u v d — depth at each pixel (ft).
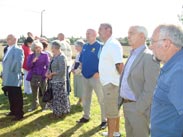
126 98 12.45
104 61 16.57
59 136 19.57
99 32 16.83
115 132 18.85
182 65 7.57
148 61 11.64
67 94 23.75
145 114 11.98
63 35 29.50
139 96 11.80
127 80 12.23
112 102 16.78
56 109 23.20
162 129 8.01
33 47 24.82
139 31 12.02
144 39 12.12
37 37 30.45
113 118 17.06
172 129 7.83
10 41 21.66
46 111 25.20
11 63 21.81
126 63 12.66
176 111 7.73
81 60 21.91
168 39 7.86
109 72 16.43
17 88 22.47
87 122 22.34
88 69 20.76
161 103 8.04
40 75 24.75
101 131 20.47
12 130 20.61
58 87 23.00
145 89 11.64
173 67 7.74
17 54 21.74
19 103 22.75
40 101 27.55
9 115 23.77
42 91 24.95
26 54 30.30
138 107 11.72
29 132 20.27
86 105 22.34
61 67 22.61
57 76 22.81
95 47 20.52
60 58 22.63
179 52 7.89
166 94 7.84
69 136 19.58
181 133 7.75
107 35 16.63
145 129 12.16
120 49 16.26
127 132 13.02
